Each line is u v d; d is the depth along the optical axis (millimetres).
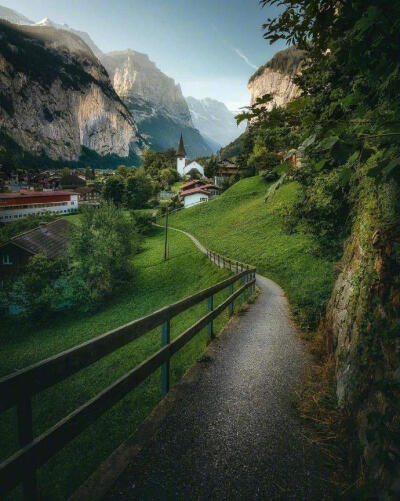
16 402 1681
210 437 3203
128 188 90312
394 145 1596
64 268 32156
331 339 5520
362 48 1666
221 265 26766
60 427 1994
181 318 18391
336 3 2088
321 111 1979
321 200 9703
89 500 2312
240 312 9617
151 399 9273
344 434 3217
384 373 2715
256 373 4914
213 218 55250
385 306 3053
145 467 2715
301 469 2812
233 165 100750
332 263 12906
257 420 3574
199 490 2504
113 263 32406
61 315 29250
